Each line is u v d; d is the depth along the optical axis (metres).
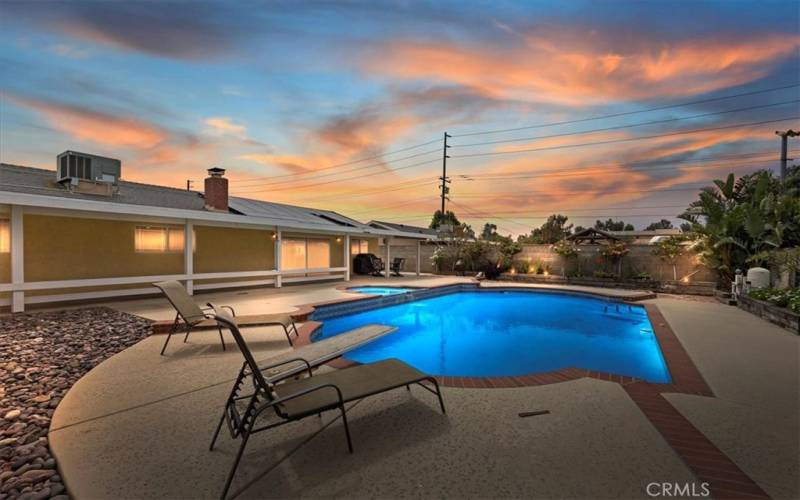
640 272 15.30
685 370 4.41
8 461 2.46
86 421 2.99
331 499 2.02
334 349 4.25
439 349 7.04
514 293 14.79
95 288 9.79
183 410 3.20
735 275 11.61
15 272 7.88
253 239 14.09
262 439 2.69
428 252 23.20
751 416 3.11
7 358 4.79
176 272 11.68
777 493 2.10
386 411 3.18
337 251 18.52
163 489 2.12
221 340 5.45
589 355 6.67
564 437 2.73
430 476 2.23
